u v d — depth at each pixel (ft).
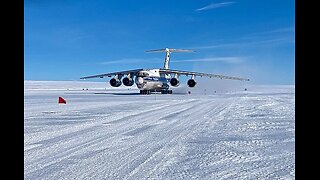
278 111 54.80
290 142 26.84
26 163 20.31
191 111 56.39
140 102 82.58
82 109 61.46
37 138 29.48
